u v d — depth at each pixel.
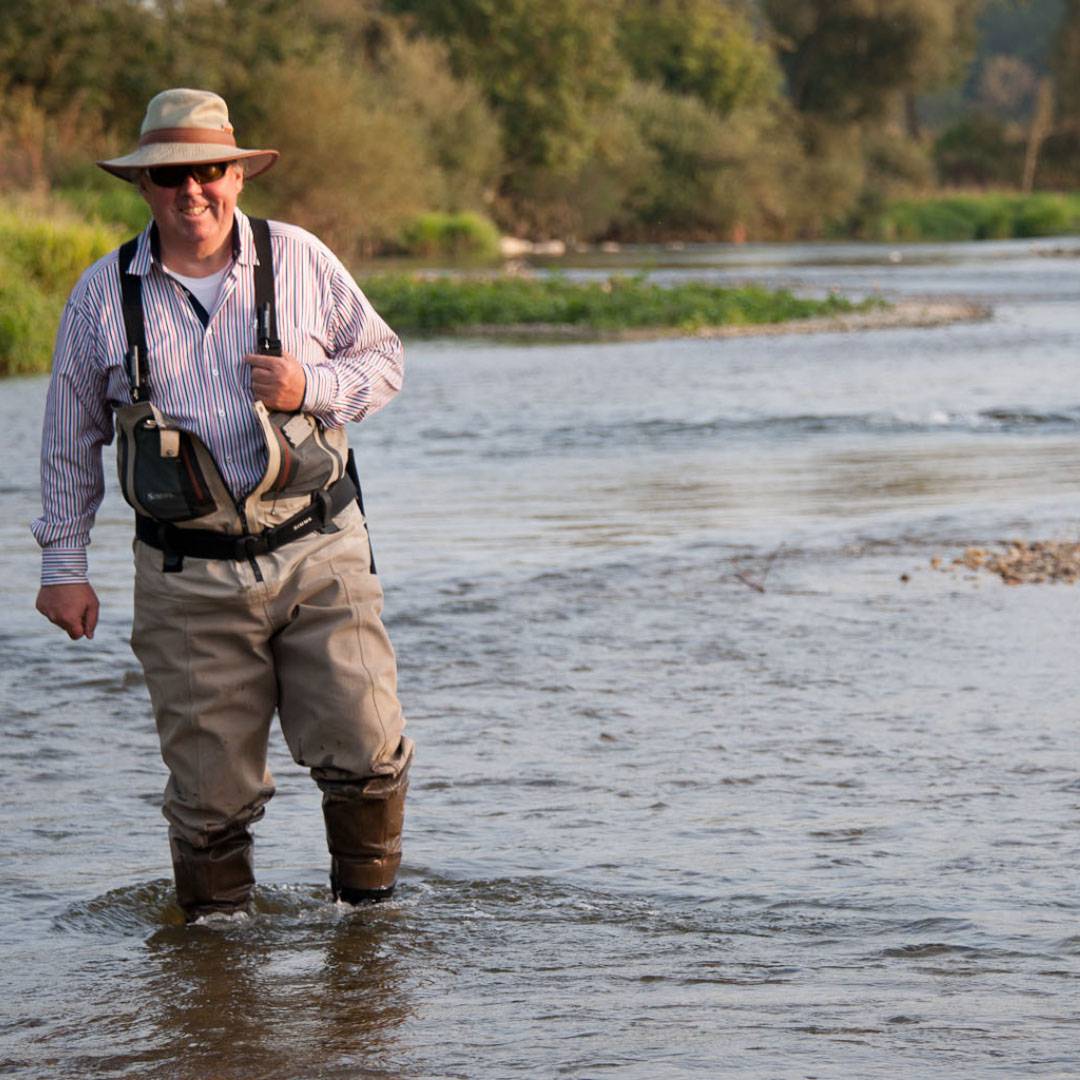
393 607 27.75
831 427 56.12
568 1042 11.78
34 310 79.44
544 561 32.00
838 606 27.67
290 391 13.39
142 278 13.52
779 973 13.12
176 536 13.81
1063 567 30.34
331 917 14.73
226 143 13.57
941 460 47.50
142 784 18.70
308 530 13.95
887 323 105.50
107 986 13.15
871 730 20.28
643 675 23.28
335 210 179.00
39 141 142.62
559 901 14.95
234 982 13.19
